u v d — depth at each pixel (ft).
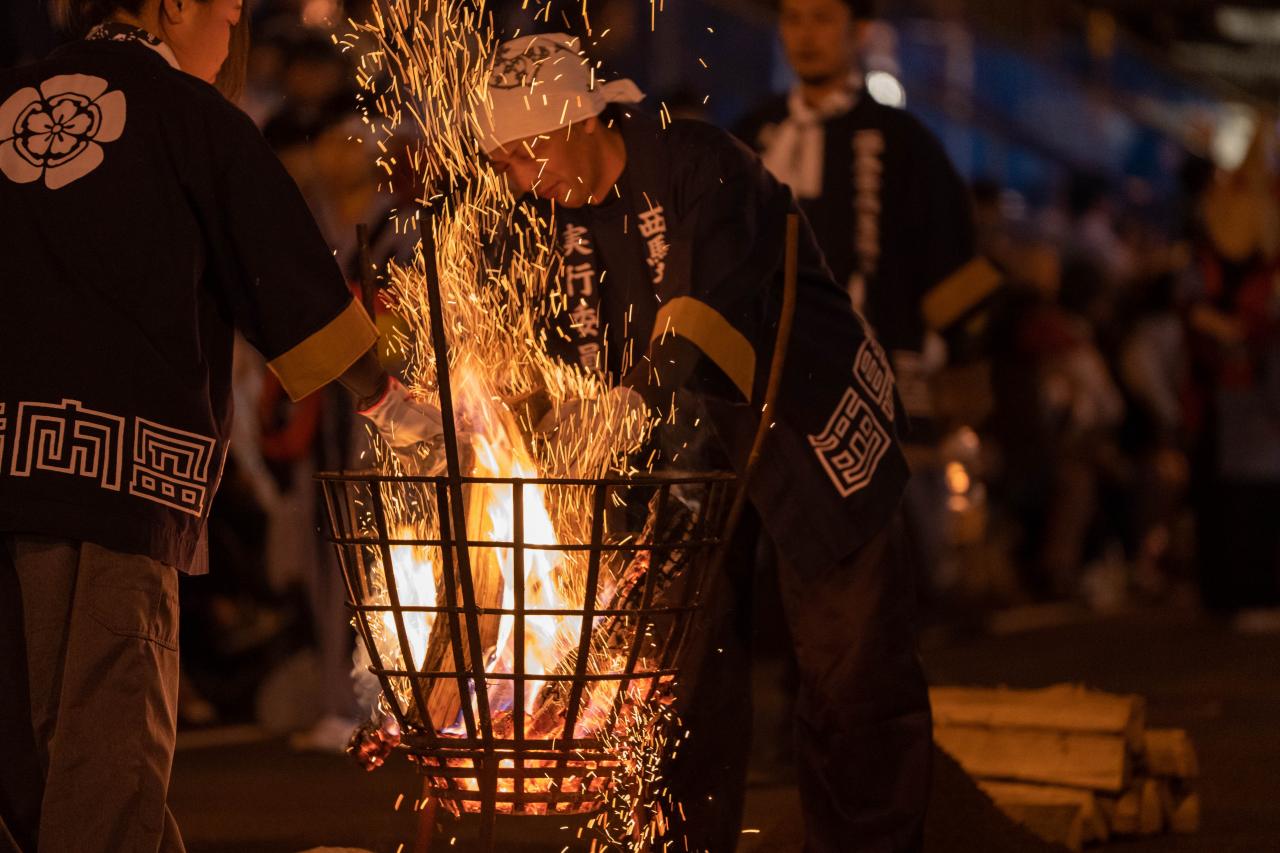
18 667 14.35
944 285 26.40
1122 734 21.77
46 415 13.84
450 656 13.65
